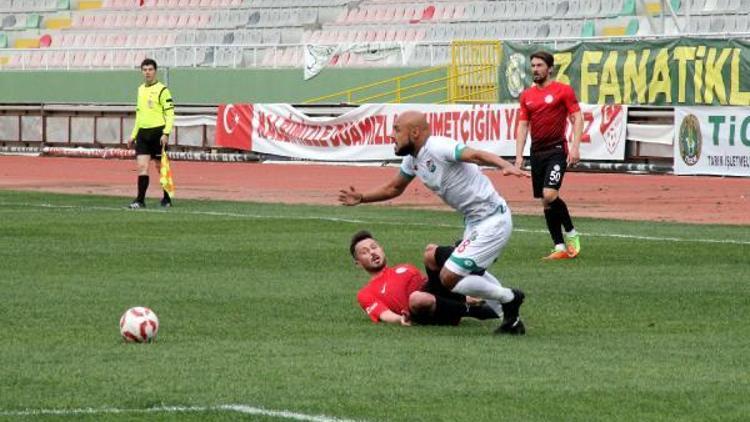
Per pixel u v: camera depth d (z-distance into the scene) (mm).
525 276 33906
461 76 94625
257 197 63812
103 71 117250
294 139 92125
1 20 139125
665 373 20859
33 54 128500
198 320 26516
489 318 26109
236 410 18125
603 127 78625
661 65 76625
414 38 113625
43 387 19656
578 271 34969
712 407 18375
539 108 38250
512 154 80188
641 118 77688
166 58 117250
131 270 34906
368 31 116562
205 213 53188
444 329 25438
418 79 99188
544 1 108312
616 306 28641
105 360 21891
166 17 129000
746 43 72688
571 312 27750
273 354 22484
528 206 58406
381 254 26547
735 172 73000
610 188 68125
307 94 105688
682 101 75688
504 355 22438
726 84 73562
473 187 24641
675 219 51719
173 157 100312
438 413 17969
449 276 24625
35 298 29578
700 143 74438
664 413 18016
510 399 18859
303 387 19656
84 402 18656
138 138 56250
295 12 121625
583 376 20578
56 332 24875
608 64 79188
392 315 26141
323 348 23109
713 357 22422
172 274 34125
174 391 19375
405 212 54000
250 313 27500
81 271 34656
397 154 25062
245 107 95312
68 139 106562
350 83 103188
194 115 99438
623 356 22438
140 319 23703
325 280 32938
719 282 32562
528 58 82375
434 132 84312
